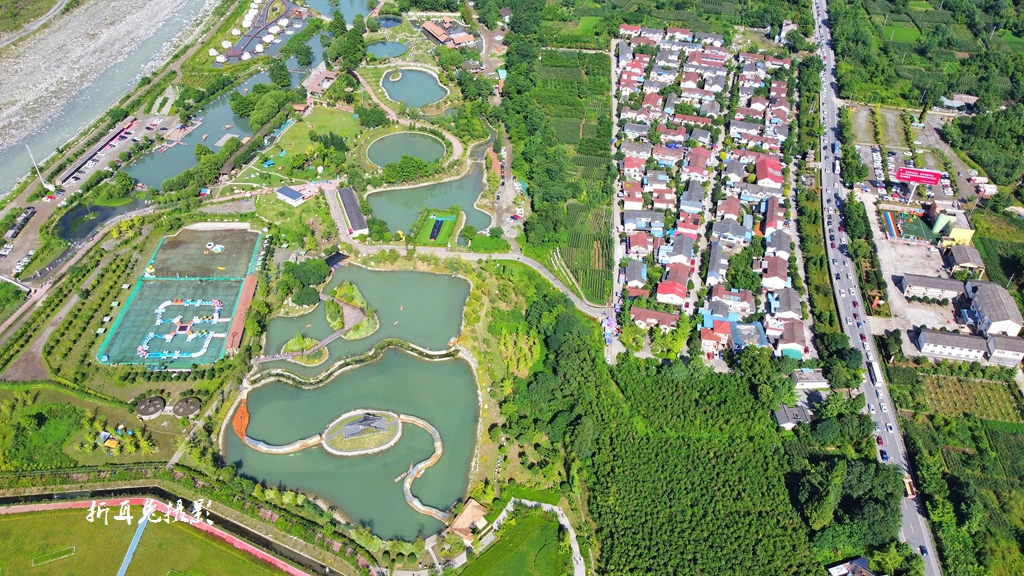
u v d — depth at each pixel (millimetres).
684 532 185250
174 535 188250
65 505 194375
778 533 184500
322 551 184875
